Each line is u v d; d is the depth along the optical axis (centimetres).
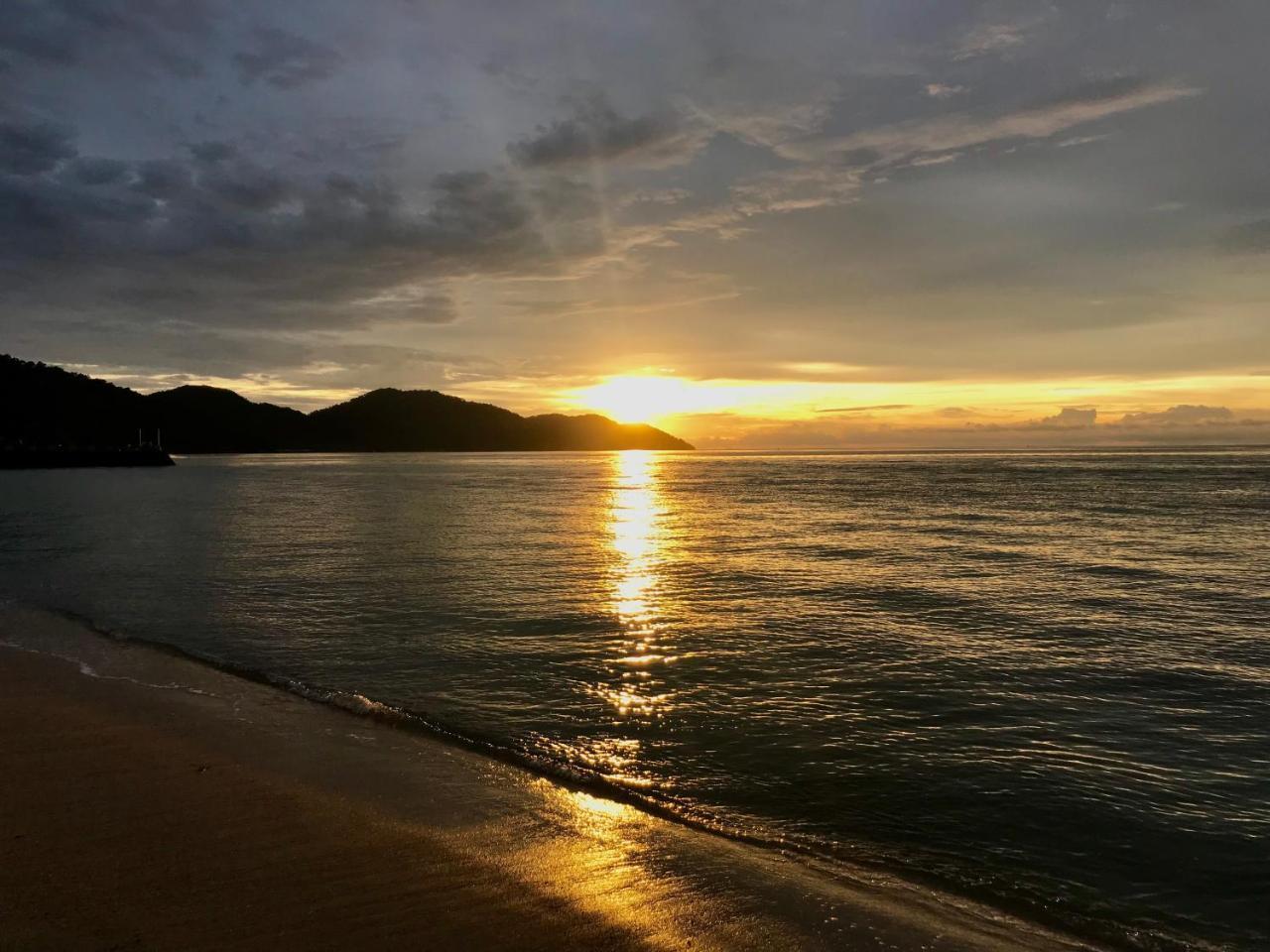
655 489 7431
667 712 1048
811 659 1323
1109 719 1048
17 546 2806
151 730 885
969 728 1005
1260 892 635
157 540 3009
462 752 873
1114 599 1867
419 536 3219
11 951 463
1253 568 2322
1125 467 11281
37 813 666
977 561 2488
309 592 1919
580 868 612
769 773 852
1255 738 984
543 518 4228
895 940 535
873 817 752
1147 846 708
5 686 1048
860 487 7281
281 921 512
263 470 12900
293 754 832
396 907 538
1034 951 539
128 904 525
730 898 577
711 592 1959
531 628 1545
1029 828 736
